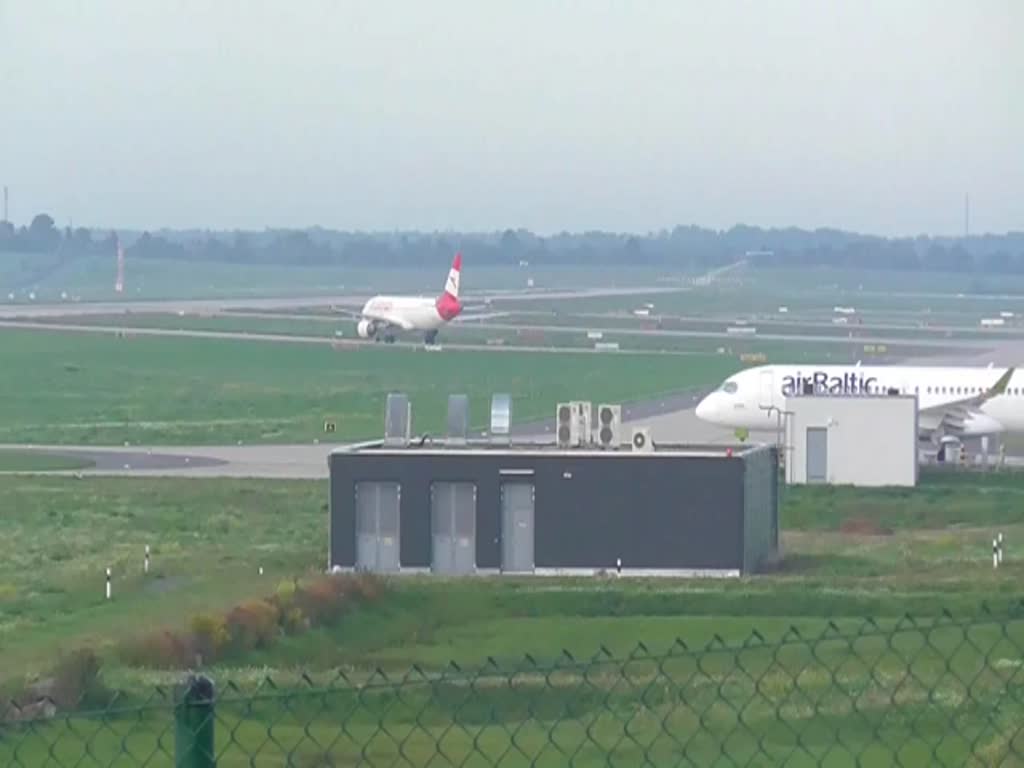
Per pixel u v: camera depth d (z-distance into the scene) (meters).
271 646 181.88
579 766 105.56
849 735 108.75
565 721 117.25
